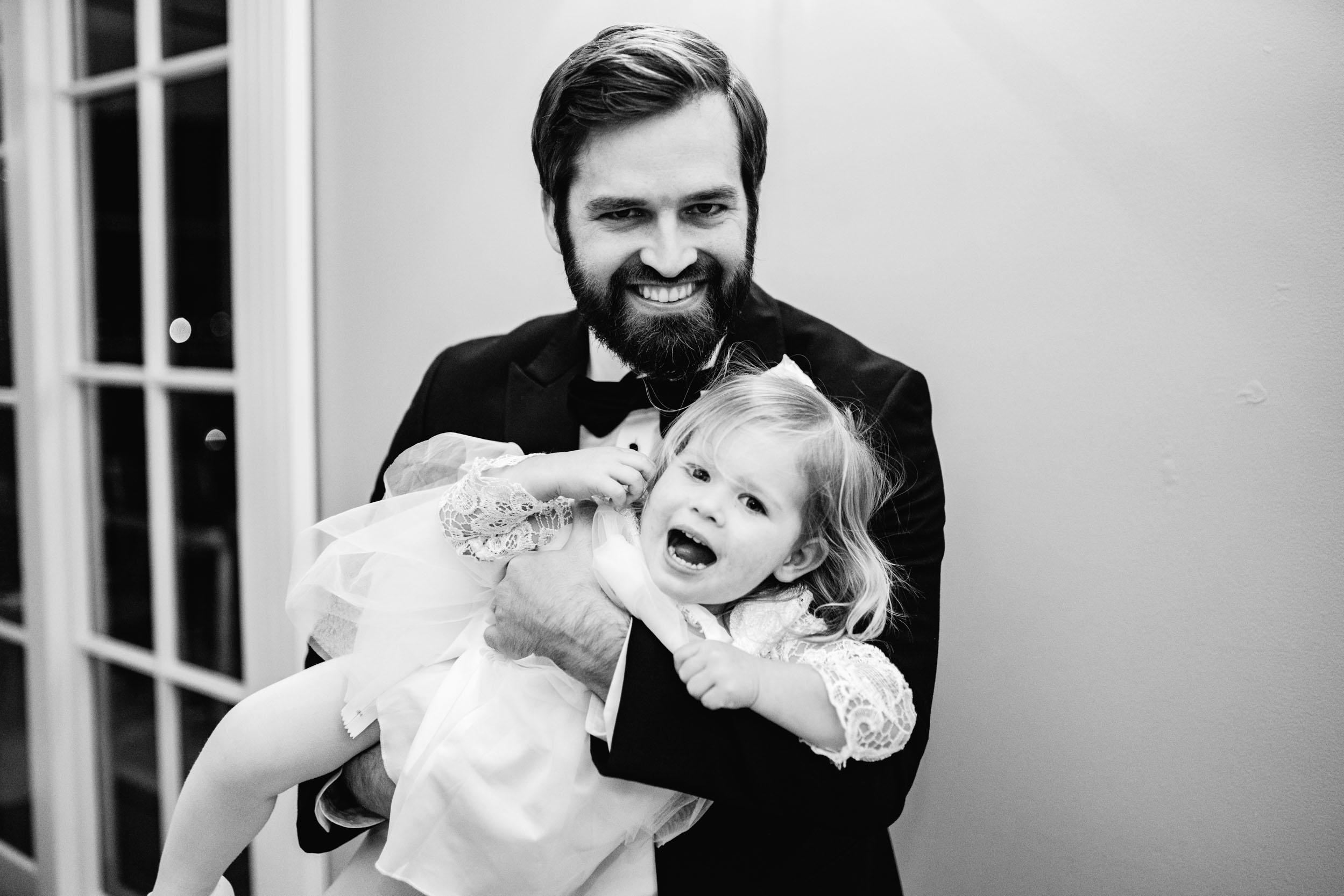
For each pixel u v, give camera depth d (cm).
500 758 92
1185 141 106
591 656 92
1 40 231
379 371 172
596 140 107
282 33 175
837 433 99
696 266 109
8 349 249
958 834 127
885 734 89
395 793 95
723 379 110
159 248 207
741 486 95
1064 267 114
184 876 105
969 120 118
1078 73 111
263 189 180
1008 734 122
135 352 218
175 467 211
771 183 132
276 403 182
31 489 235
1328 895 104
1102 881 117
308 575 110
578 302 115
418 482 117
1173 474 109
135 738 231
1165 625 111
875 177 124
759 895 102
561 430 123
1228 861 109
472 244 157
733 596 97
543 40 147
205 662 209
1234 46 103
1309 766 104
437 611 104
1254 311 104
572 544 103
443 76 159
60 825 238
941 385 122
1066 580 117
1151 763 113
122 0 212
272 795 104
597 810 92
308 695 103
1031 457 118
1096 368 113
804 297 131
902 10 121
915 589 103
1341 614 101
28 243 228
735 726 87
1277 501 104
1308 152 100
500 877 91
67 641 236
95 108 221
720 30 134
